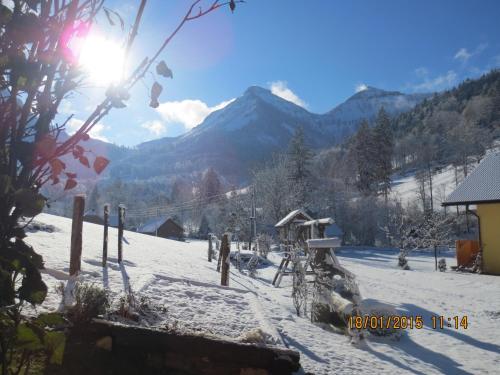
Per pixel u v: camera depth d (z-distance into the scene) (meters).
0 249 1.31
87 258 9.52
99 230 20.14
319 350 6.55
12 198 1.29
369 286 16.80
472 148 104.38
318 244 10.34
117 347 4.23
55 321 1.52
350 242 70.69
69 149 1.33
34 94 1.32
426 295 15.12
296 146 70.69
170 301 7.23
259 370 4.30
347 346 7.37
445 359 7.41
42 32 1.28
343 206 72.06
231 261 24.50
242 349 4.31
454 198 24.59
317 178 76.62
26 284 1.37
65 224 16.61
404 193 97.25
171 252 18.03
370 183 89.00
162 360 4.25
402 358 7.14
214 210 87.81
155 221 70.44
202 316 6.77
